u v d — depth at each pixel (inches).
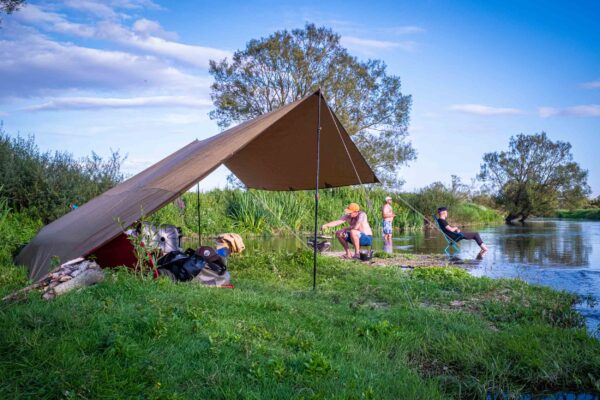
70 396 126.5
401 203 1120.2
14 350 146.1
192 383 139.9
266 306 216.1
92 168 650.8
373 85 1278.3
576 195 1482.5
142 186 323.6
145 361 146.6
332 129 350.9
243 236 836.0
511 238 804.0
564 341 198.8
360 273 366.0
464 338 205.0
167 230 303.6
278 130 358.3
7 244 384.8
